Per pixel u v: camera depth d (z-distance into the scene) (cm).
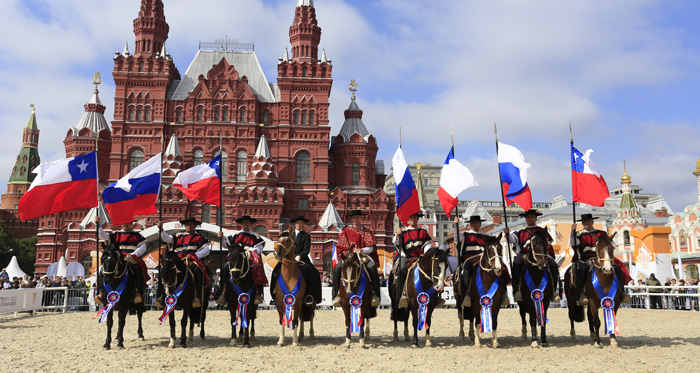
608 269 1394
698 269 6788
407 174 1606
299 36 8806
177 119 8150
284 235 1484
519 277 1483
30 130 15062
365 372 1106
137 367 1177
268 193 7556
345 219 7994
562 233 7325
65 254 7369
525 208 1622
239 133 8138
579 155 1664
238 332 1928
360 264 1453
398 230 1558
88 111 8556
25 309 2780
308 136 8369
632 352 1349
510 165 1662
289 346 1484
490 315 1409
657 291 3447
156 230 3975
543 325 1432
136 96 8075
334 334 1856
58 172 1638
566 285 1586
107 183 7906
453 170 1666
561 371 1109
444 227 16600
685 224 7100
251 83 8694
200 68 8656
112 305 1452
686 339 1641
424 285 1427
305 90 8506
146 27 8444
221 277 1568
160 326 2172
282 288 1478
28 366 1190
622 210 7794
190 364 1212
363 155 8569
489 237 1443
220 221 1745
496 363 1200
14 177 14600
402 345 1500
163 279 1424
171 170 7550
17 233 12356
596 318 1436
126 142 7950
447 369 1134
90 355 1347
